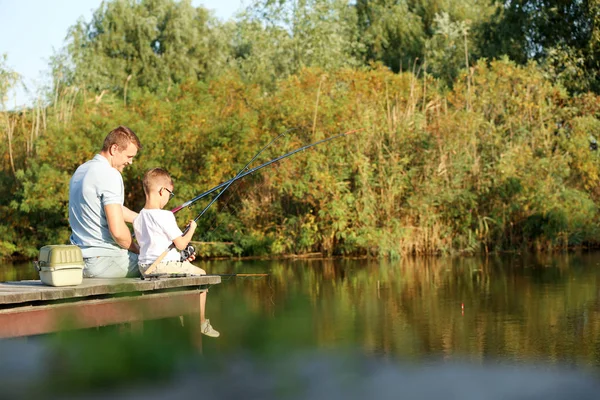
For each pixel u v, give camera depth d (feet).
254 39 78.69
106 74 84.53
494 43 69.72
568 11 66.18
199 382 15.34
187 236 17.72
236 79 51.98
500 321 23.52
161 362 15.39
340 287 32.01
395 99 51.78
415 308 26.16
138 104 51.49
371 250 46.39
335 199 45.78
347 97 49.03
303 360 17.83
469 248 47.47
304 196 47.16
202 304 17.42
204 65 91.40
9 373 14.14
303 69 51.11
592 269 37.32
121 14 86.74
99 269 17.02
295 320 23.68
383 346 19.90
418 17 86.58
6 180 51.03
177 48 88.69
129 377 14.88
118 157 17.70
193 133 47.73
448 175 48.03
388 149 47.83
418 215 47.55
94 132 48.42
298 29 76.02
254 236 46.96
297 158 46.37
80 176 17.37
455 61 72.38
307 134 47.83
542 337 21.11
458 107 52.54
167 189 18.24
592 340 20.65
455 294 29.45
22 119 52.95
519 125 51.98
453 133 48.49
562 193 49.39
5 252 48.80
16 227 50.31
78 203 17.22
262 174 47.44
